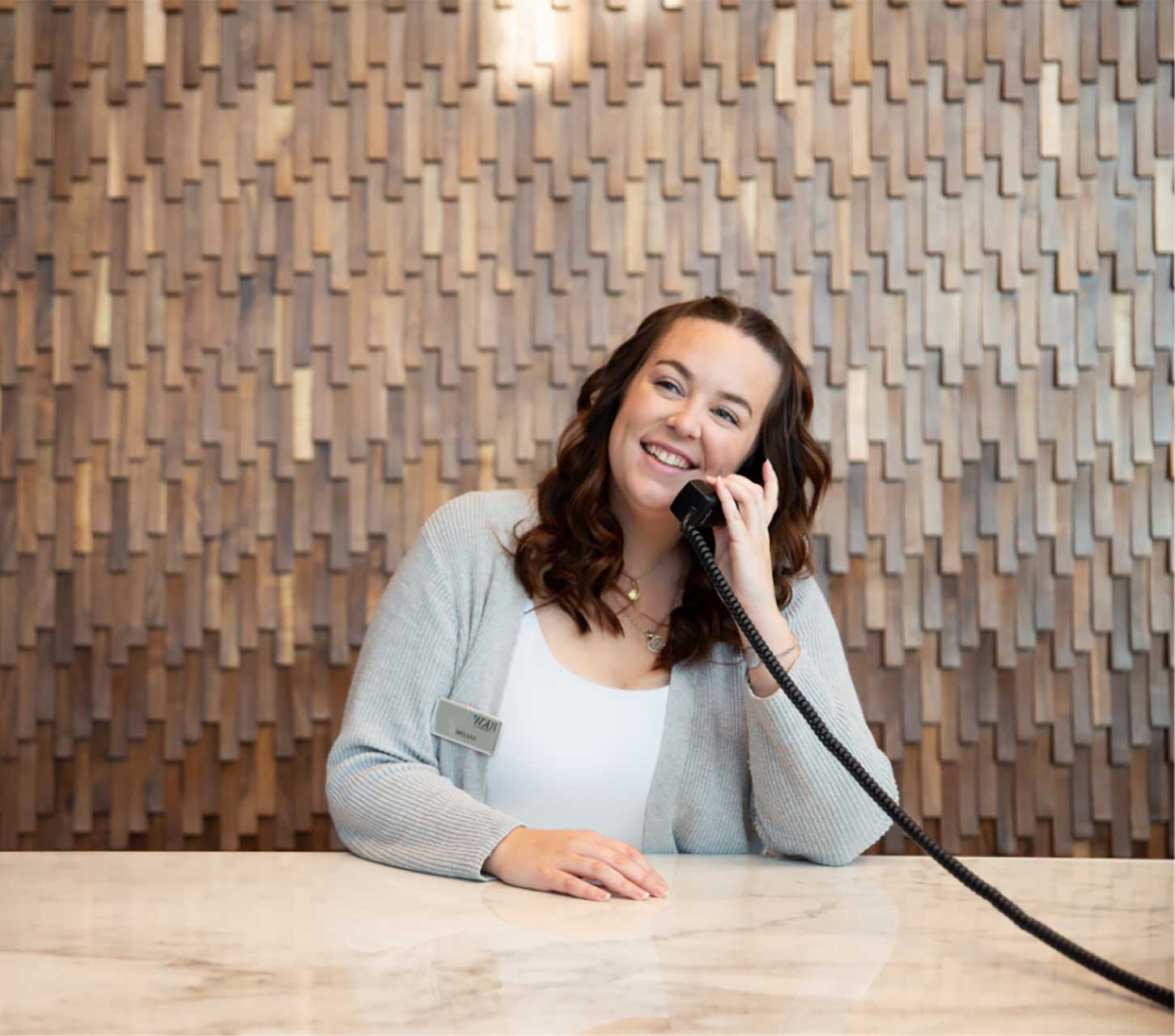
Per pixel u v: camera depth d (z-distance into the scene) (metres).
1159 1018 0.84
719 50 3.13
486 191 3.14
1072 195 3.12
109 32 3.16
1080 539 3.11
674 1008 0.84
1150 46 3.11
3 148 3.16
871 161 3.12
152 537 3.14
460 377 3.13
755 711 1.54
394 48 3.14
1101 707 3.10
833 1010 0.84
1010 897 1.26
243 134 3.15
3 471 3.13
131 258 3.15
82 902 1.17
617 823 1.71
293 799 3.12
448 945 1.01
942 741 3.10
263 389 3.14
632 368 1.80
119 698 3.13
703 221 3.12
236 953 0.98
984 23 3.12
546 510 1.78
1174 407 3.11
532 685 1.71
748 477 1.87
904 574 3.11
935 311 3.12
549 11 3.14
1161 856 3.08
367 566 3.13
